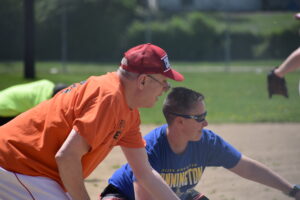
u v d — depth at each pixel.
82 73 55.62
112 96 7.52
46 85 13.12
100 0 77.50
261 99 37.91
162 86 7.93
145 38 78.81
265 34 82.81
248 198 13.84
